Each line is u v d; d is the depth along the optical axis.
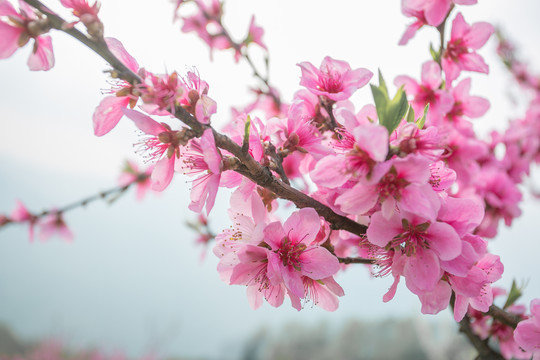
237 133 0.46
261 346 6.54
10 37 0.43
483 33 0.53
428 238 0.44
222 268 0.47
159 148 0.46
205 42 0.71
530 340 0.46
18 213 0.96
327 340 6.02
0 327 3.96
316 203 0.46
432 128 0.44
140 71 0.43
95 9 0.43
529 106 1.01
